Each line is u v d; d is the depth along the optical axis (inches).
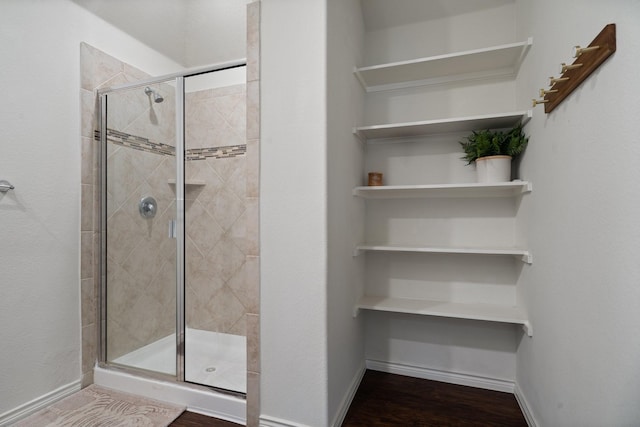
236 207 96.0
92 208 76.7
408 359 81.8
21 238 62.5
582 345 39.8
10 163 60.7
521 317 65.4
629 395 30.5
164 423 61.0
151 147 74.4
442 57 67.5
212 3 104.5
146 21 93.4
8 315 60.4
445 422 62.4
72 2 72.7
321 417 54.4
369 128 73.0
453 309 71.6
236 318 95.6
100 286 77.5
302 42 55.2
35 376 64.5
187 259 102.1
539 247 55.6
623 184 31.2
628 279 30.5
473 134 74.1
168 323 70.6
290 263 55.9
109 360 76.6
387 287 83.2
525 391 64.9
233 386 67.2
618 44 31.6
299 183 55.3
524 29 64.9
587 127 38.2
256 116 57.8
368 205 84.8
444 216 79.0
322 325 54.0
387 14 80.5
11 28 60.9
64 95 70.6
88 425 60.3
